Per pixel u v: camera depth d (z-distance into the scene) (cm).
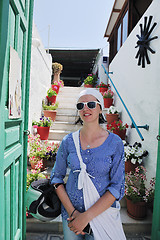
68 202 115
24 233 166
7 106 111
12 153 121
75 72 1460
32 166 271
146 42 256
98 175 111
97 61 941
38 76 403
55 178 126
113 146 114
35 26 381
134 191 212
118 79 459
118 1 511
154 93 237
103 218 108
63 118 459
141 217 212
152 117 240
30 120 337
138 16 447
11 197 125
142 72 284
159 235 176
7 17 98
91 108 116
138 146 275
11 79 114
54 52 969
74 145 119
